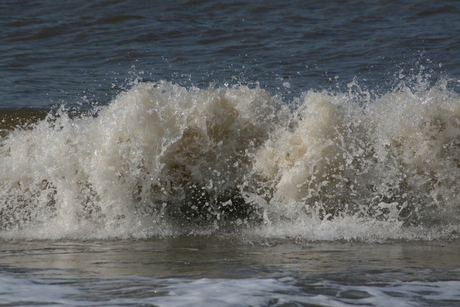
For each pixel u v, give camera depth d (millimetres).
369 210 17578
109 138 17719
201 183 18031
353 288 8984
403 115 18562
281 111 19234
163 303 7938
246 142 18516
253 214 17516
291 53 43969
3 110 26094
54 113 25812
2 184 18062
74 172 17688
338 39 49156
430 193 17906
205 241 14648
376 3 64000
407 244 14273
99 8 59781
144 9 59750
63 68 38875
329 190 17719
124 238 15281
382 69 38438
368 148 18141
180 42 47812
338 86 32625
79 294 8469
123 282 9297
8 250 13422
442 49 44812
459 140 18188
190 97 18562
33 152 18641
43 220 17125
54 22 54219
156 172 17594
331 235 15352
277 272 10219
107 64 40312
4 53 43594
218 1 63594
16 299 8172
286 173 17812
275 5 62781
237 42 47844
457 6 62250
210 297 8266
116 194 17344
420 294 8695
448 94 19406
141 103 18125
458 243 14469
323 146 17922
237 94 19234
